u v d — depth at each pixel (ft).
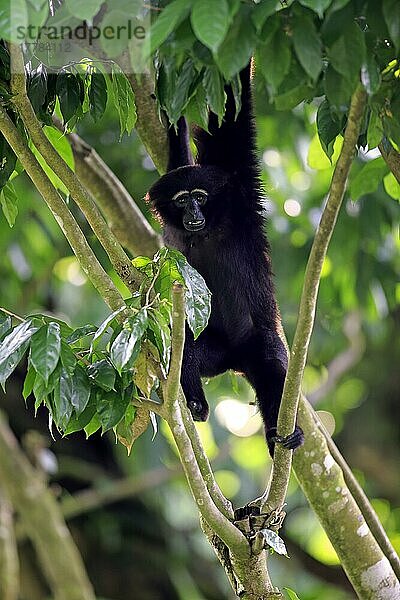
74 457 75.51
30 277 62.23
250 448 81.00
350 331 69.72
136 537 75.36
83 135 56.85
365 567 31.14
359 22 23.93
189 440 24.64
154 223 53.01
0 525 52.24
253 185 36.37
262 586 27.40
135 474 67.92
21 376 73.82
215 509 25.44
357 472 83.30
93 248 53.36
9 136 26.03
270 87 20.81
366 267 55.36
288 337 61.52
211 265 36.76
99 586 74.28
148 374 24.27
